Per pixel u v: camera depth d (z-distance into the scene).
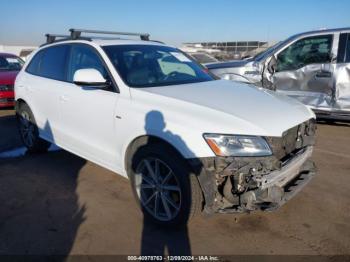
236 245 2.96
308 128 3.27
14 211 3.52
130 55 3.84
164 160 2.94
